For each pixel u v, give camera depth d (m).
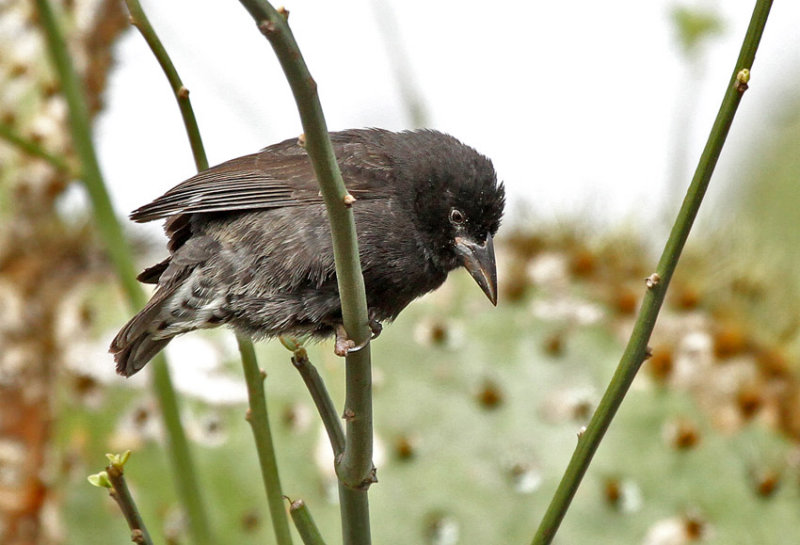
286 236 9.50
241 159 9.95
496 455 11.00
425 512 10.79
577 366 11.38
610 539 10.56
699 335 11.34
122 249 10.09
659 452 10.86
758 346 11.33
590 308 11.69
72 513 11.00
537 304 11.77
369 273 9.88
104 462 11.14
